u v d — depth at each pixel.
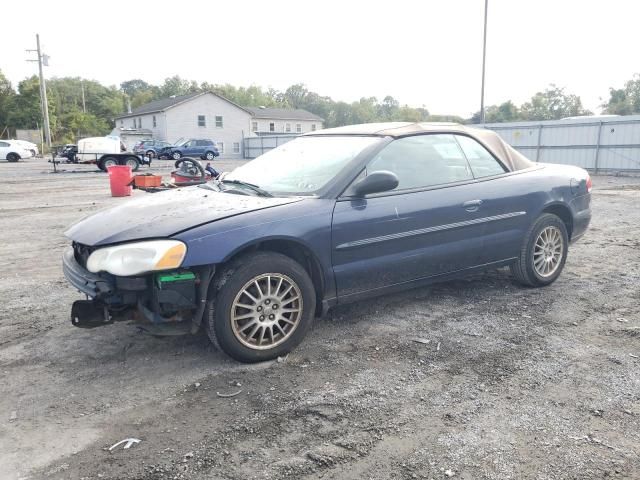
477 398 3.19
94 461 2.63
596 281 5.60
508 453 2.64
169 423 2.97
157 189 8.29
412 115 106.81
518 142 24.59
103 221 3.79
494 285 5.43
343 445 2.73
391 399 3.19
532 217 5.04
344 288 4.02
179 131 51.38
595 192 14.42
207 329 3.59
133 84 151.12
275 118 64.75
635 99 70.81
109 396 3.28
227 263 3.59
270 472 2.53
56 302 5.16
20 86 65.94
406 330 4.26
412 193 4.29
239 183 4.51
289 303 3.77
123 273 3.33
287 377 3.49
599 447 2.68
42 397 3.28
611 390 3.26
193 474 2.52
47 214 11.34
